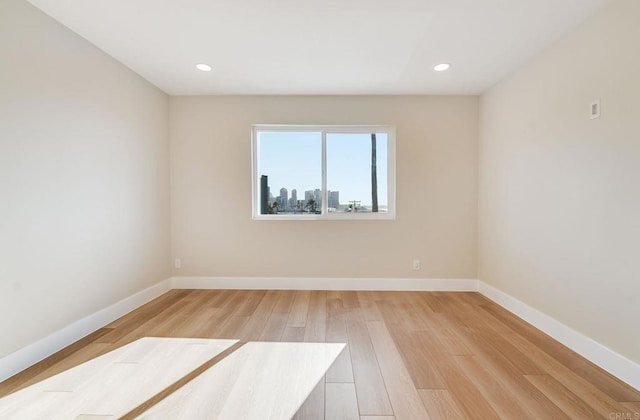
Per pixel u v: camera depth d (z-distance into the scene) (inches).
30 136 72.6
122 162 104.6
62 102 81.0
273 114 134.0
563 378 67.3
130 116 108.4
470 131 132.0
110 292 99.3
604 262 71.4
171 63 103.0
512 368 71.4
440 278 134.6
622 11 66.8
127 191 107.3
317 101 133.3
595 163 74.0
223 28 82.0
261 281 136.3
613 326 69.1
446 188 133.1
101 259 95.3
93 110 91.6
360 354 78.0
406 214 134.0
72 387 63.9
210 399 60.2
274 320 100.3
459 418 54.9
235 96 133.7
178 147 134.6
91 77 90.5
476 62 100.9
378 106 132.8
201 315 104.8
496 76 111.7
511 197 108.6
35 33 73.2
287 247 135.9
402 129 132.7
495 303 117.9
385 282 135.0
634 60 64.4
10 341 68.4
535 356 77.0
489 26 80.4
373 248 135.0
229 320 100.3
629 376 65.0
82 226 88.0
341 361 74.5
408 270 135.0
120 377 67.6
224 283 136.6
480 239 131.3
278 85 122.0
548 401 59.5
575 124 80.2
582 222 77.8
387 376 68.1
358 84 120.3
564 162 83.9
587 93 76.3
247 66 105.0
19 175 70.1
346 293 130.4
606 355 70.4
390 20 78.0
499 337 87.9
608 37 70.4
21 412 56.4
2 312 66.7
